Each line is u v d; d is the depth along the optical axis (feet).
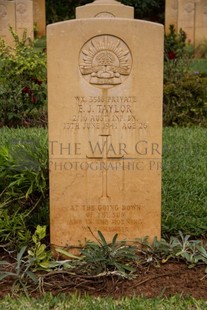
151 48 13.05
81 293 12.16
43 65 27.48
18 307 11.39
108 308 11.21
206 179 17.85
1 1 54.95
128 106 13.26
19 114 27.22
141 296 11.90
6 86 27.20
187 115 27.50
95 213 13.71
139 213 13.78
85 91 13.15
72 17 76.89
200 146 21.77
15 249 14.08
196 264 13.12
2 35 55.21
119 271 12.55
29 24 56.59
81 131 13.33
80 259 13.29
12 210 14.82
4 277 12.46
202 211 15.96
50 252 13.43
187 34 56.03
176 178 17.76
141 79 13.16
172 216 15.49
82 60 13.03
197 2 55.52
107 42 13.00
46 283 12.39
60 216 13.66
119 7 32.81
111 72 13.10
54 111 13.21
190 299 11.73
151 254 13.43
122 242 13.50
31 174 14.28
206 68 42.65
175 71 29.45
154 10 79.97
